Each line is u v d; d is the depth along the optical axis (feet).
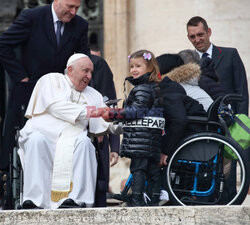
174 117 68.23
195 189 68.39
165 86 69.62
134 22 140.26
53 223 59.57
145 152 67.05
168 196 69.21
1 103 153.38
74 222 59.57
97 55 92.12
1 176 72.95
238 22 121.08
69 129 71.00
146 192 68.85
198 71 72.84
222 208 59.67
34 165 68.03
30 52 76.48
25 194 67.92
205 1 123.44
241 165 67.77
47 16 76.54
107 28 141.28
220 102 70.85
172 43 128.26
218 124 69.46
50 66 76.64
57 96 71.51
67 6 74.95
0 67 80.28
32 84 74.33
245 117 72.90
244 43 120.57
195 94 72.28
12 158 72.95
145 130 67.36
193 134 68.54
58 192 67.87
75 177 68.33
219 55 86.38
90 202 68.33
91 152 69.67
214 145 68.33
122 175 128.77
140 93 67.77
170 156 68.28
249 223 59.36
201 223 59.47
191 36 86.22
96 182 71.97
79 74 72.38
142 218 59.62
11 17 157.28
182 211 59.72
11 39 75.56
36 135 69.00
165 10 129.39
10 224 59.52
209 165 68.23
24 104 74.08
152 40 130.62
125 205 70.03
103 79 83.10
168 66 74.95
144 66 69.77
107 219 59.67
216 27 121.90
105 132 72.49
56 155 68.85
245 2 121.39
